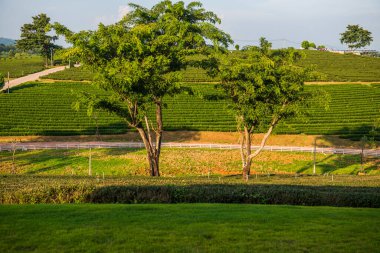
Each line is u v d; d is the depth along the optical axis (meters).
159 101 45.94
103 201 23.08
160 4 46.06
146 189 23.77
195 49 44.19
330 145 79.00
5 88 116.56
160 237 15.83
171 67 44.19
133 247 14.92
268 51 45.38
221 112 95.31
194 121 89.88
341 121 89.12
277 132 83.56
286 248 15.06
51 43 175.75
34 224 17.05
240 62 44.25
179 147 74.25
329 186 28.28
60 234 16.02
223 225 17.27
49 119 89.56
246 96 43.78
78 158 64.88
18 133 81.50
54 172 59.66
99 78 41.03
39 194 22.89
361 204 23.52
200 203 22.16
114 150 70.06
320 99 44.31
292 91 43.16
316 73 43.22
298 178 44.00
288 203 23.95
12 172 59.06
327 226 17.48
